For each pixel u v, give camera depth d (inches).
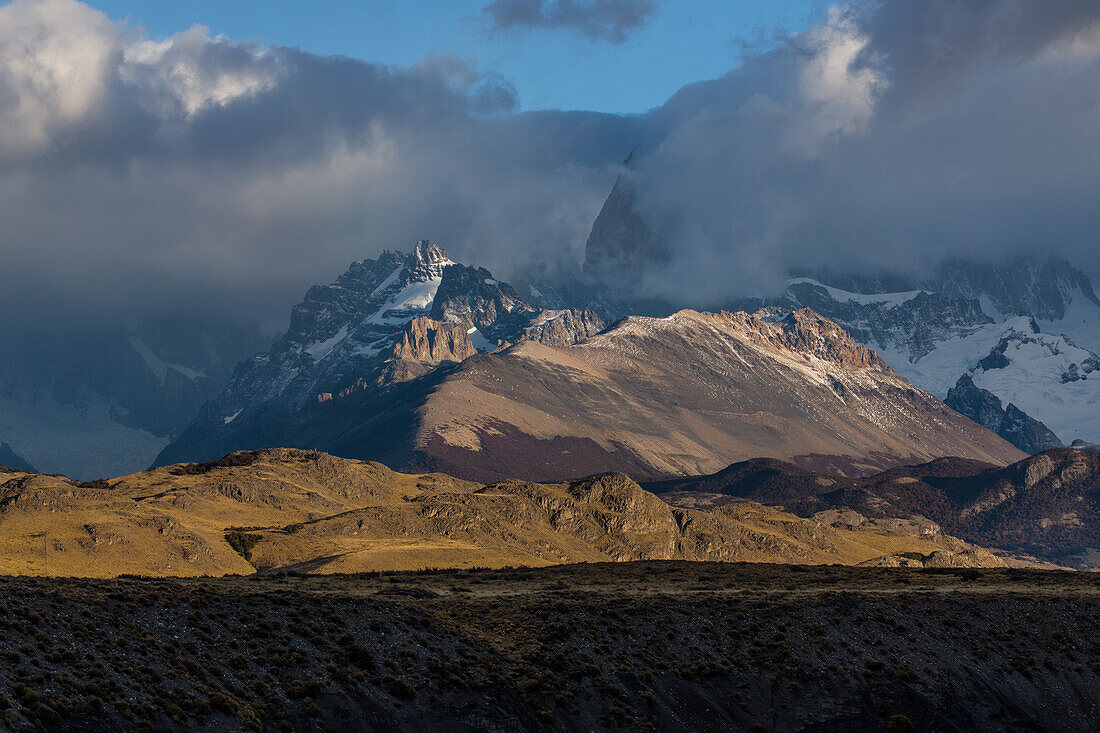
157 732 7165.4
